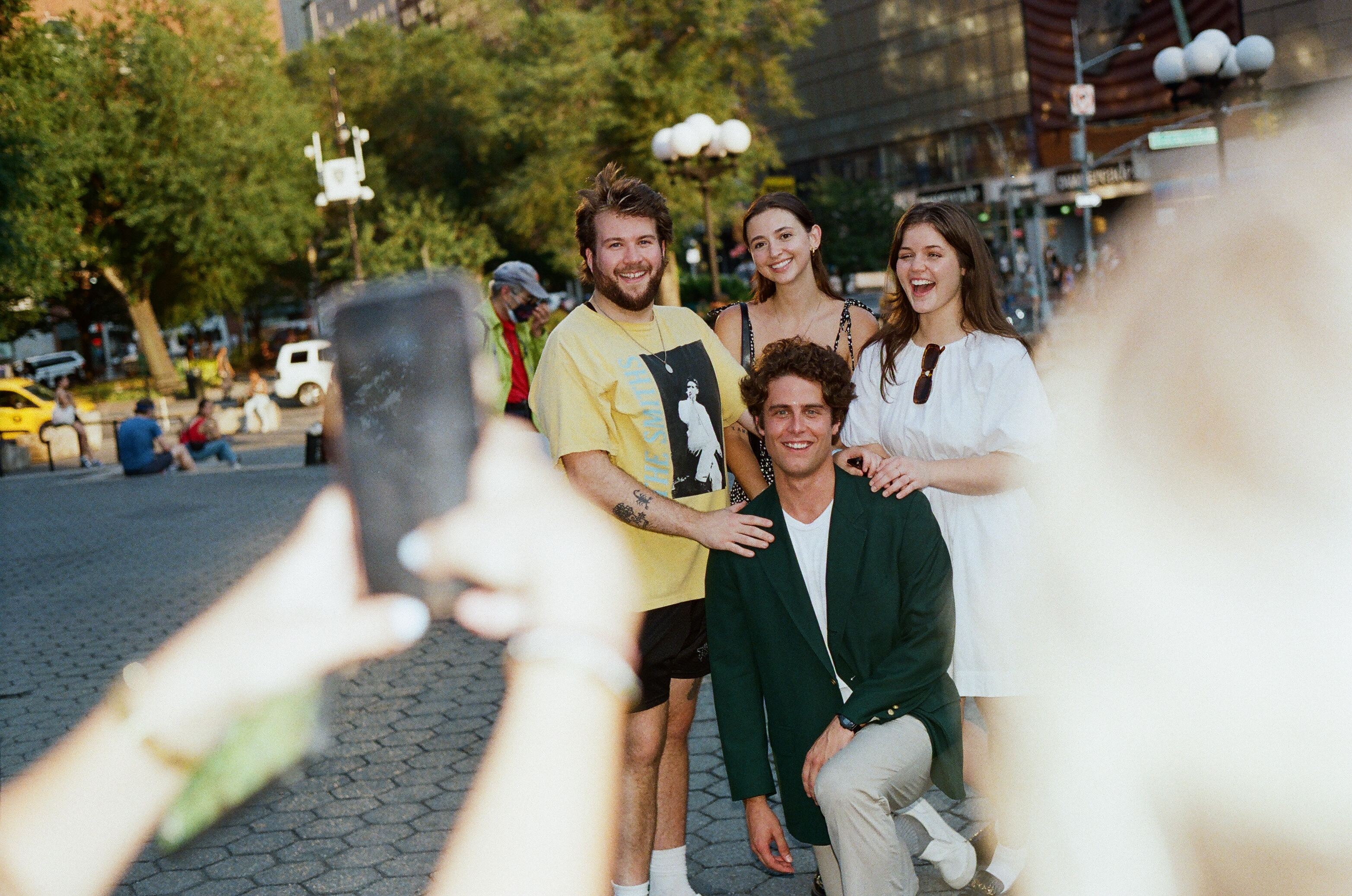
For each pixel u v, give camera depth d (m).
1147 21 46.81
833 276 54.38
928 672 2.79
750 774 2.89
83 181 34.72
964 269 3.17
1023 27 53.16
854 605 2.83
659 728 3.02
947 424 3.14
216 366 39.41
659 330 3.17
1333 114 0.57
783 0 32.50
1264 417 0.57
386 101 42.38
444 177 43.19
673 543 3.10
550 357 3.05
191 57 36.03
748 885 3.44
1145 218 0.65
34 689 6.05
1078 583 0.64
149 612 7.73
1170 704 0.62
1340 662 0.58
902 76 60.69
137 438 17.58
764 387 2.81
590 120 31.70
